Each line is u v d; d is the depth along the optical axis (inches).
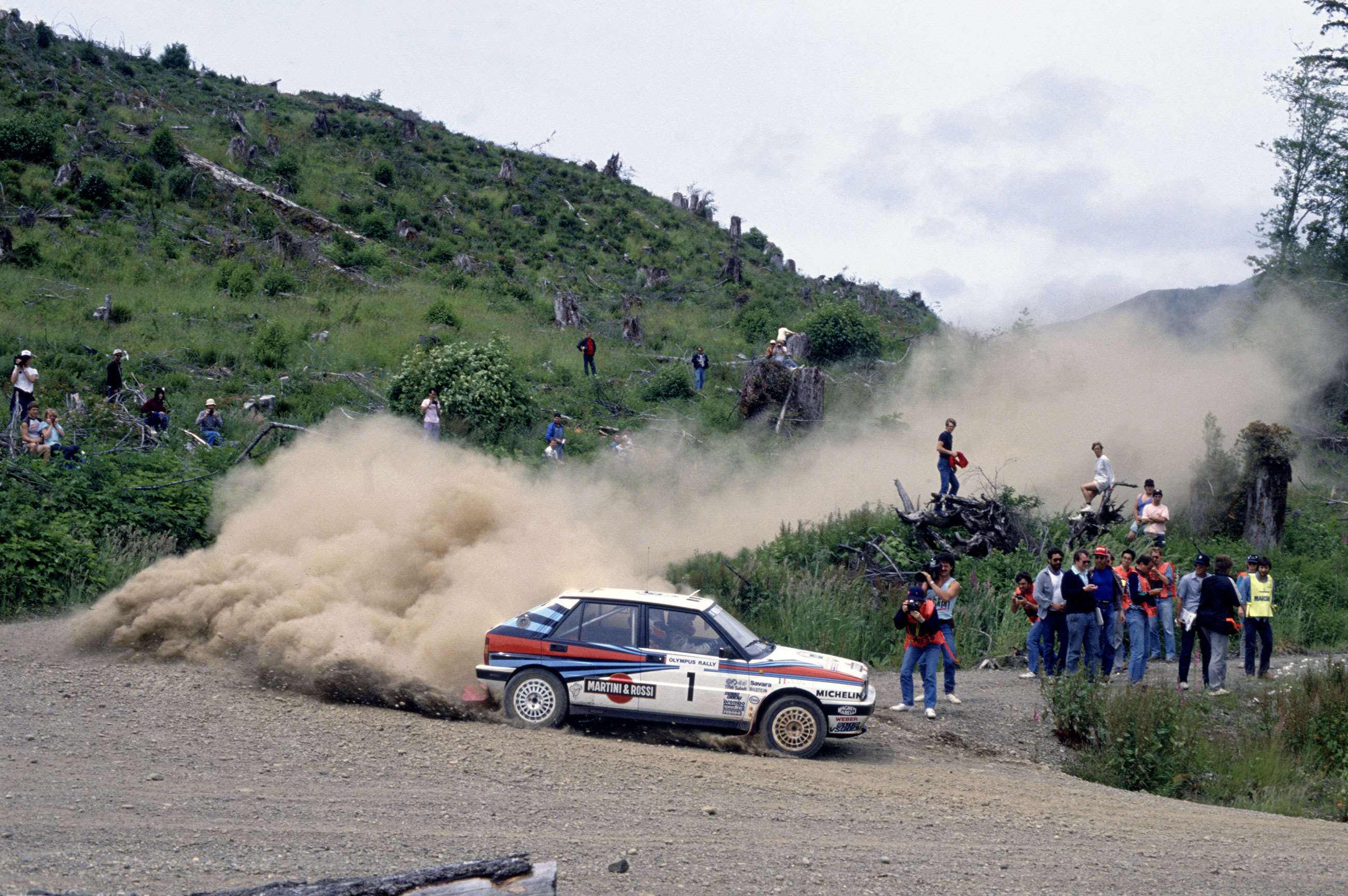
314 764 288.5
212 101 2443.4
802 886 222.2
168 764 277.1
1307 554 915.4
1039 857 260.8
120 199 1640.0
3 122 1688.0
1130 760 392.5
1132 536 786.8
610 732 372.8
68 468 648.4
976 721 463.8
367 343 1254.3
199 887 192.9
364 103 3026.6
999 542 769.6
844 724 359.6
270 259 1577.3
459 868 154.0
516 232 2198.6
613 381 1304.1
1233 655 671.8
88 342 1068.5
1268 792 382.0
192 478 695.1
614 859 229.0
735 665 364.5
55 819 225.3
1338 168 1491.1
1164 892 239.9
